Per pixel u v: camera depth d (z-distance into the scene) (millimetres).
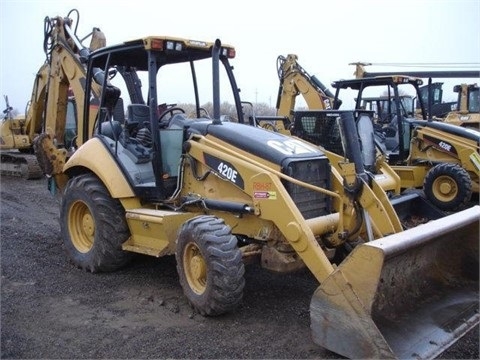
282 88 12031
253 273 5500
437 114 16203
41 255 6191
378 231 4301
